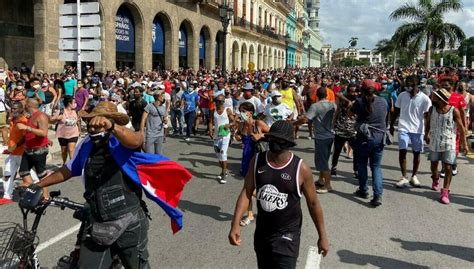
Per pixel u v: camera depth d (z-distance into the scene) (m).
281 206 3.07
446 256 4.93
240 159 10.70
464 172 9.23
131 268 3.21
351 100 8.83
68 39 12.91
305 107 13.09
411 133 7.77
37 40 19.33
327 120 7.41
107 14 22.78
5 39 20.95
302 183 3.12
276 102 8.57
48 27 19.44
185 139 13.98
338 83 17.41
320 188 7.65
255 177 3.15
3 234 3.13
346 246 5.16
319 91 7.46
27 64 22.30
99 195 3.08
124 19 25.55
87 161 3.17
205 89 15.31
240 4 48.75
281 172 3.07
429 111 7.58
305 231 5.65
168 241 5.26
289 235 3.10
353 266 4.64
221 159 8.21
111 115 3.00
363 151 6.92
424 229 5.78
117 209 3.09
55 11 19.88
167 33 31.05
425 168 9.61
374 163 6.84
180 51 34.22
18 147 6.80
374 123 6.78
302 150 11.84
